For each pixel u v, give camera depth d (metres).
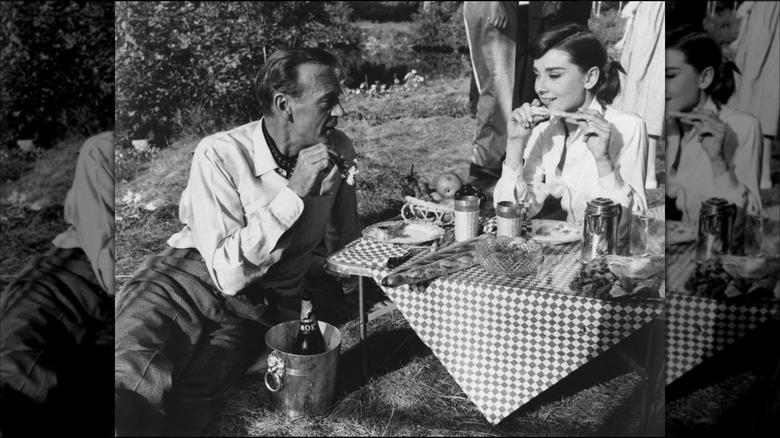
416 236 2.89
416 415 2.86
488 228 2.88
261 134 3.30
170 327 3.11
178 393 2.98
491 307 2.47
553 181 3.52
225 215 3.24
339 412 2.87
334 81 3.35
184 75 3.32
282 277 3.29
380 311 2.98
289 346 3.03
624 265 2.52
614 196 3.47
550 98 3.48
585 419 2.83
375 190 3.46
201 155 3.28
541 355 2.46
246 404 2.94
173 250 3.26
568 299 2.39
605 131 3.46
